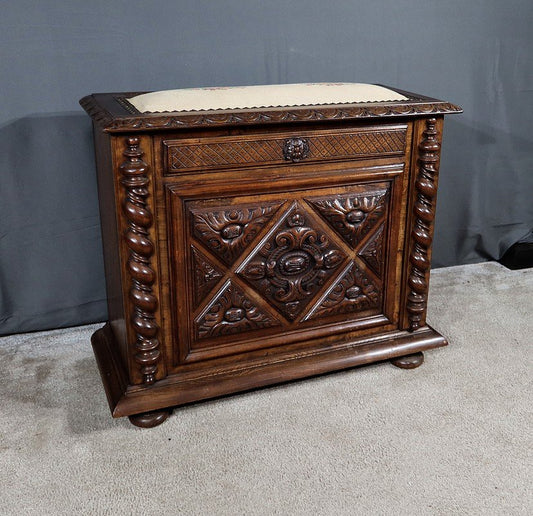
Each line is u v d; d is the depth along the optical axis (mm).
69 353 1848
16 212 1854
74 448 1435
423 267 1681
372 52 2070
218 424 1513
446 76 2178
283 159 1461
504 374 1709
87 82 1810
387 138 1541
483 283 2275
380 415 1538
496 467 1369
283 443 1447
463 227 2385
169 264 1454
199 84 1918
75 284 1981
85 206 1920
